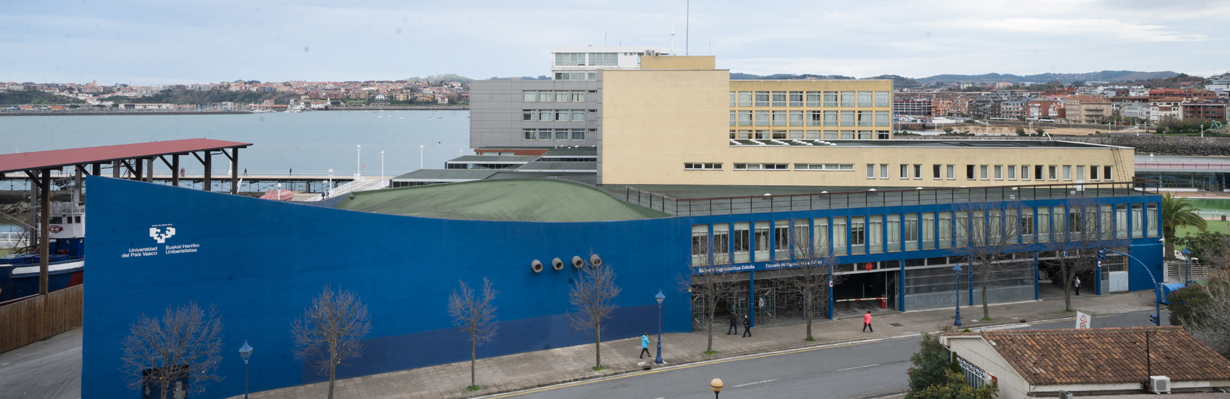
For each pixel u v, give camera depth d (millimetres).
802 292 55250
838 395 40250
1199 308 44719
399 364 43875
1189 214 74875
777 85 126000
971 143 79625
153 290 37625
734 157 71188
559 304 48312
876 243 57312
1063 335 32281
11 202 111125
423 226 43969
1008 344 31547
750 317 53531
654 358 46344
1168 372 29922
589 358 46375
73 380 43812
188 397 38188
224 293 39250
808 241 52375
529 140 139625
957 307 53250
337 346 40344
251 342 40094
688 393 40750
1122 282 63750
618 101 71438
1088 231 60656
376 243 42719
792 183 71000
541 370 44188
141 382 37094
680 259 51812
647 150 71562
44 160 50250
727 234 53312
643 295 50812
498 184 66125
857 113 125688
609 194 60375
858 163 70500
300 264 40875
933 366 34406
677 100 71250
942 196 63000
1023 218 60625
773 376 43406
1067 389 29281
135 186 37125
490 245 45875
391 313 43438
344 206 63438
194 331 37781
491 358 46281
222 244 39031
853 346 49094
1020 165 69625
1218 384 30016
